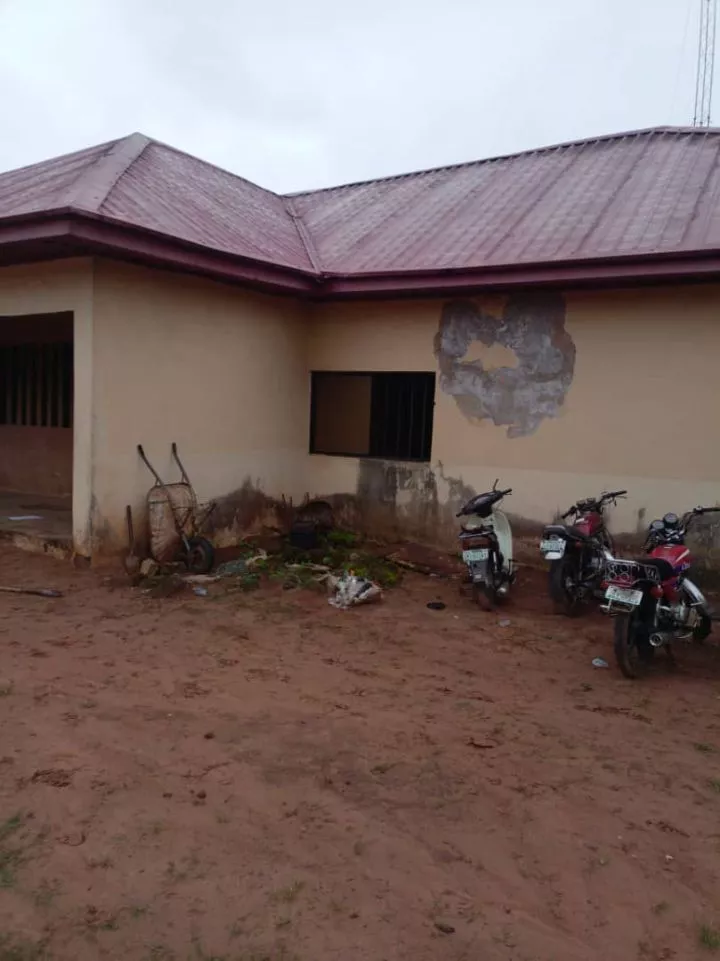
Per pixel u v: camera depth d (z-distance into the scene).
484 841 3.04
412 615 6.06
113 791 3.30
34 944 2.42
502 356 7.69
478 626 5.84
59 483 9.84
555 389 7.43
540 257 7.06
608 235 7.19
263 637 5.40
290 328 8.67
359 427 10.45
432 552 8.14
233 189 10.22
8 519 8.23
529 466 7.63
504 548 6.59
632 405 7.06
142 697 4.32
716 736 4.06
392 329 8.35
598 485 7.27
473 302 7.81
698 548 6.80
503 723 4.14
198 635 5.38
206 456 7.77
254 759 3.64
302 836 3.03
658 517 7.00
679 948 2.49
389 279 7.80
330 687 4.57
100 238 6.02
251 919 2.56
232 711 4.17
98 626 5.48
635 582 4.76
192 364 7.50
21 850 2.88
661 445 6.95
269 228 9.11
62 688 4.39
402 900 2.68
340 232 9.57
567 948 2.48
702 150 9.16
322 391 10.47
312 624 5.73
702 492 6.79
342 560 7.63
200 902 2.63
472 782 3.49
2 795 3.24
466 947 2.46
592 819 3.22
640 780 3.56
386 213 9.98
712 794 3.45
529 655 5.25
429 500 8.29
